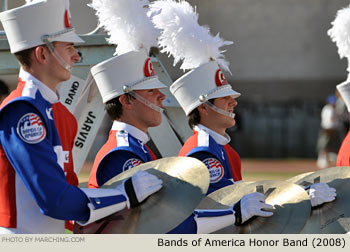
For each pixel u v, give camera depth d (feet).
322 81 217.15
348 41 47.06
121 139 37.93
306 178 39.32
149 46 39.68
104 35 49.03
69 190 28.50
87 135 49.90
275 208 34.45
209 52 42.86
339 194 37.14
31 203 29.60
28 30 30.58
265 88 218.59
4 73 47.73
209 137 42.09
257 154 215.51
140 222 30.40
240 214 33.71
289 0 218.79
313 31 218.18
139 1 39.96
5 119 28.78
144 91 38.52
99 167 37.09
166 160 32.71
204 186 29.91
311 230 35.99
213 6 219.20
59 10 31.12
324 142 187.42
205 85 42.60
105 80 38.99
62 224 31.07
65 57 31.22
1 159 29.30
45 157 28.37
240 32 219.61
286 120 216.74
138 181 30.30
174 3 42.16
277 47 218.79
